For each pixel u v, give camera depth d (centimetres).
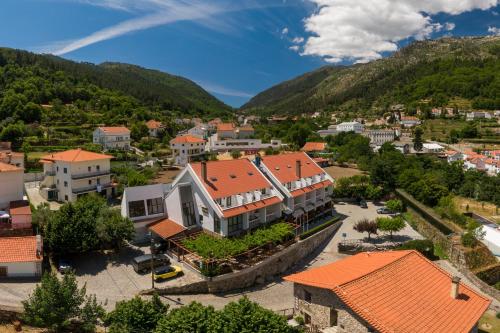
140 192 5409
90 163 7456
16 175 5838
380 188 8694
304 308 3300
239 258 4806
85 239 4488
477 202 9456
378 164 9019
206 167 5400
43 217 4994
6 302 3525
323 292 3084
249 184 5650
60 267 4319
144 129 17712
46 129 15025
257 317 2627
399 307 2816
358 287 2909
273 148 15612
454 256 5550
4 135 12544
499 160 13612
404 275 3228
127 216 5244
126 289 4056
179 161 12850
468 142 19712
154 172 10344
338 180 9050
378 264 3353
